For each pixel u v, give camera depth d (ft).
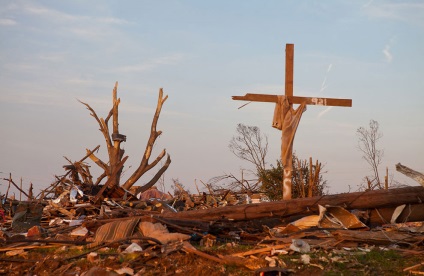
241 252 37.88
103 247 40.55
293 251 37.04
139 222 42.75
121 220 44.24
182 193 71.00
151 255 36.88
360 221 43.57
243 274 33.78
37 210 51.96
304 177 71.56
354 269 33.99
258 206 45.75
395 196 44.11
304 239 40.22
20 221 50.93
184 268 34.96
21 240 41.75
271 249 37.17
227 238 43.37
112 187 62.54
